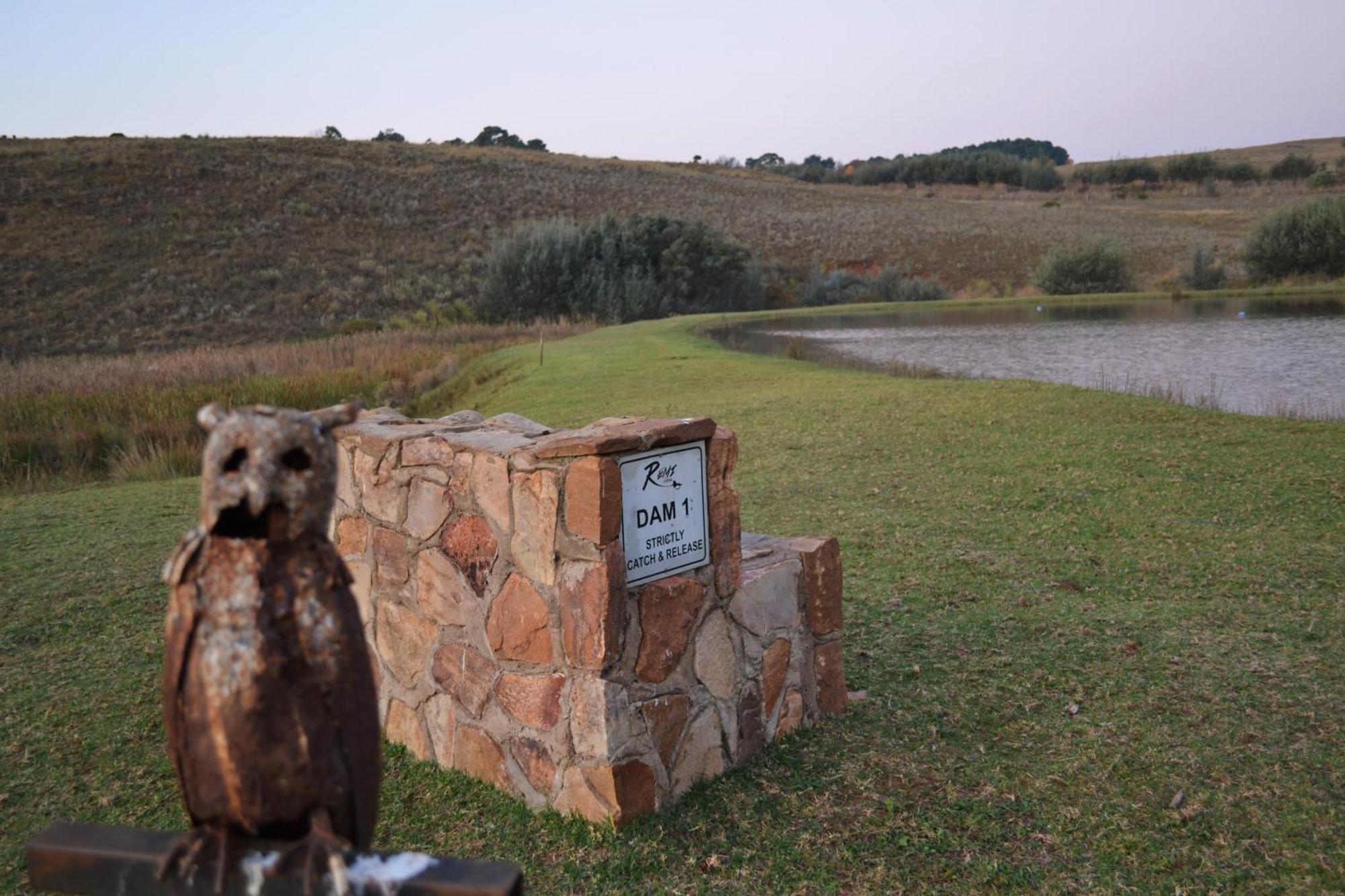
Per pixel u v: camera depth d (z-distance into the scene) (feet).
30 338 155.02
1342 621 22.80
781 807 15.53
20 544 34.22
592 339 116.78
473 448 15.93
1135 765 16.56
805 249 247.91
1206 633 22.43
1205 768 16.35
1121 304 158.30
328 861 6.56
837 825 14.99
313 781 7.04
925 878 13.73
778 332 131.03
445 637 17.01
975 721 18.39
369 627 18.53
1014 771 16.49
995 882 13.57
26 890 14.32
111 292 174.40
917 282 211.00
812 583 18.26
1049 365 85.25
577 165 329.52
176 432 61.77
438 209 240.12
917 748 17.38
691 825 15.03
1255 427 43.34
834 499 35.58
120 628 25.08
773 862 14.11
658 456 15.03
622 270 195.52
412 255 208.44
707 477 15.96
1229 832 14.57
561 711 15.15
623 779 14.79
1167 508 32.68
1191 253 199.21
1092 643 21.94
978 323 137.80
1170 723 18.01
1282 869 13.70
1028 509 33.40
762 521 33.06
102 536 35.17
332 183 244.01
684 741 15.78
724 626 16.46
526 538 15.21
